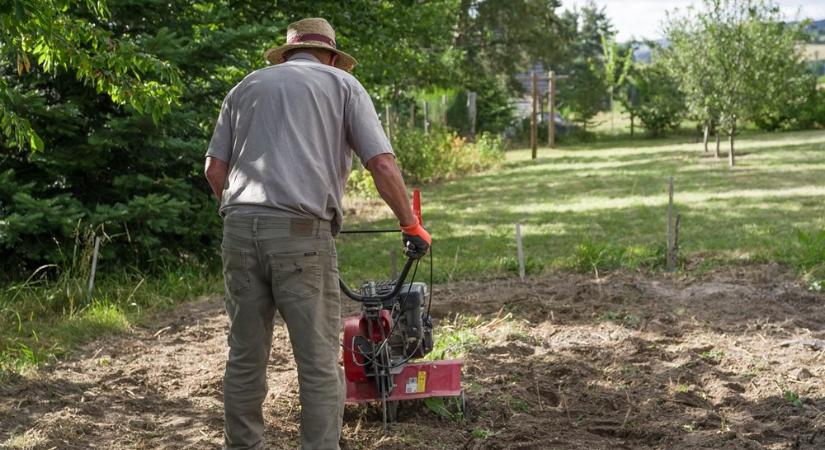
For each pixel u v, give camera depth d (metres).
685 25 22.45
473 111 31.91
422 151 21.25
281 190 3.56
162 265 9.15
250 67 10.20
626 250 9.77
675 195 16.39
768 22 21.28
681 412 4.85
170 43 8.45
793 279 8.34
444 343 6.28
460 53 33.25
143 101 6.96
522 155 30.16
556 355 6.00
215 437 4.59
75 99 8.75
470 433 4.57
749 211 13.70
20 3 5.55
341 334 6.83
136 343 6.70
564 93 40.00
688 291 7.95
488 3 39.78
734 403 4.99
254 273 3.65
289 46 3.92
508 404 4.95
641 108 38.31
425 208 16.56
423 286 4.73
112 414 4.95
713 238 11.17
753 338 6.39
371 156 3.66
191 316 7.64
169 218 8.75
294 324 3.63
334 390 3.72
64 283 7.82
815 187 16.47
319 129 3.67
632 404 4.97
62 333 6.76
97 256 8.08
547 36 41.75
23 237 8.34
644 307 7.40
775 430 4.54
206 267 9.50
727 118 21.41
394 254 7.89
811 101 36.00
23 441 4.40
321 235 3.64
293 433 4.64
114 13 8.96
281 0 13.03
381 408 4.82
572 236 12.15
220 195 3.87
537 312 7.29
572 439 4.49
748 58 21.12
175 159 9.25
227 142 3.81
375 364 4.46
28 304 7.55
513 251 11.06
